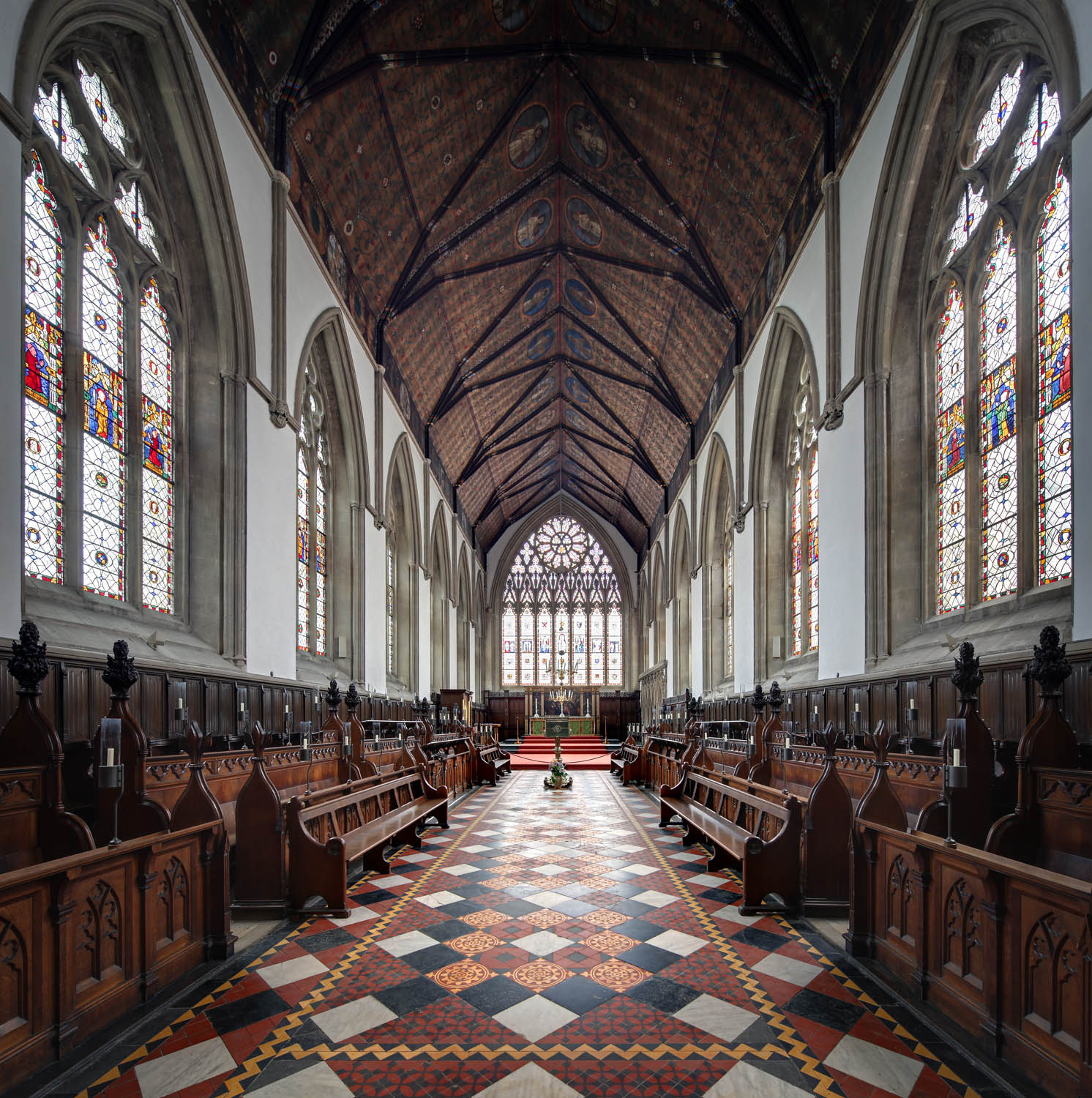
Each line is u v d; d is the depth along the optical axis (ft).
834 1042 11.88
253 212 31.91
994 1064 11.00
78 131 24.50
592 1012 13.14
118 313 26.50
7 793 12.79
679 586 85.46
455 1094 10.38
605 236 57.67
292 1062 11.30
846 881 19.44
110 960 12.67
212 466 30.53
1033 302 24.67
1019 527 24.53
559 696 122.01
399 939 17.42
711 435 63.10
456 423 80.18
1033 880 10.21
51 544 22.45
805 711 38.27
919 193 29.73
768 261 45.32
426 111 41.60
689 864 26.40
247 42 30.94
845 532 33.78
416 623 65.57
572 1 39.60
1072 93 19.22
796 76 34.96
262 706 31.99
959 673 15.61
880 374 31.50
